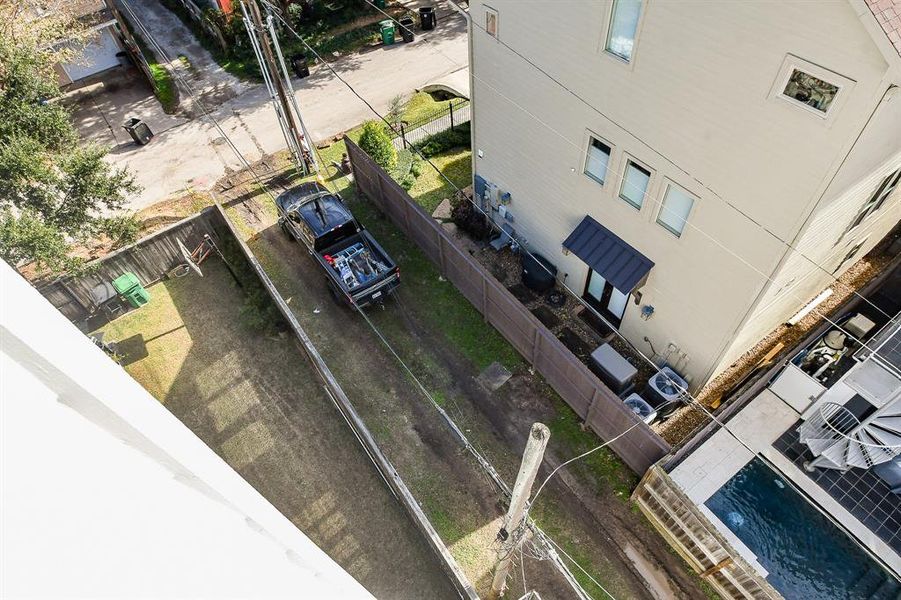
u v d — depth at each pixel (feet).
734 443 39.22
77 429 8.14
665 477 32.99
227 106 71.10
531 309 48.83
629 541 36.11
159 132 68.08
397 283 48.37
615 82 33.35
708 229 33.19
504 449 40.73
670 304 39.55
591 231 42.37
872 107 22.65
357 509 38.52
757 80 26.12
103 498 7.75
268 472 40.60
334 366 46.03
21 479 6.43
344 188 60.85
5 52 43.83
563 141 40.19
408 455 40.75
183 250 49.34
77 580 6.44
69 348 9.36
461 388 44.19
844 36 22.11
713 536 31.01
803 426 38.45
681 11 27.35
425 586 35.14
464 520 37.52
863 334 42.34
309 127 67.77
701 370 40.60
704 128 29.94
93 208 46.06
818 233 31.12
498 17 38.73
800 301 43.78
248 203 59.16
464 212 54.54
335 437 42.11
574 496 38.14
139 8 90.63
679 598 33.73
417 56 77.51
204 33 81.51
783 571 34.30
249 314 49.52
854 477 37.17
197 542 9.78
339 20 83.10
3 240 39.01
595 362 41.63
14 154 40.68
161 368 46.73
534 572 35.04
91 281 49.01
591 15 32.12
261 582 11.71
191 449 12.18
